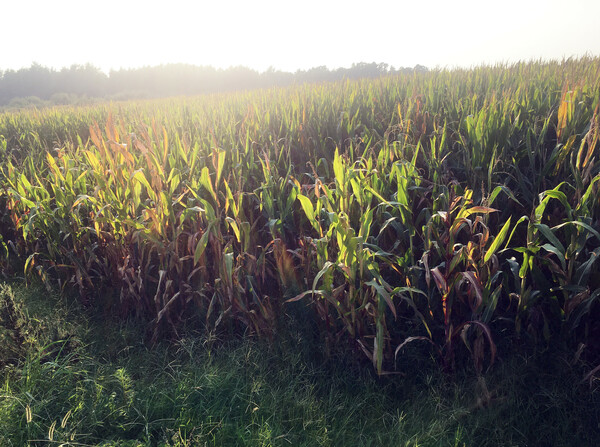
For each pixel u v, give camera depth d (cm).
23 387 295
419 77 1091
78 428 262
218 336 373
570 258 281
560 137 401
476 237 338
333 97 823
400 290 283
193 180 396
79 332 385
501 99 570
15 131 1242
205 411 282
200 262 390
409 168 349
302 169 483
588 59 1009
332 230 318
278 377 322
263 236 425
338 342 338
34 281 496
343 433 269
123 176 417
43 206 443
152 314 411
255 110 662
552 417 272
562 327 296
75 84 13462
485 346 316
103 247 438
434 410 282
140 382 316
